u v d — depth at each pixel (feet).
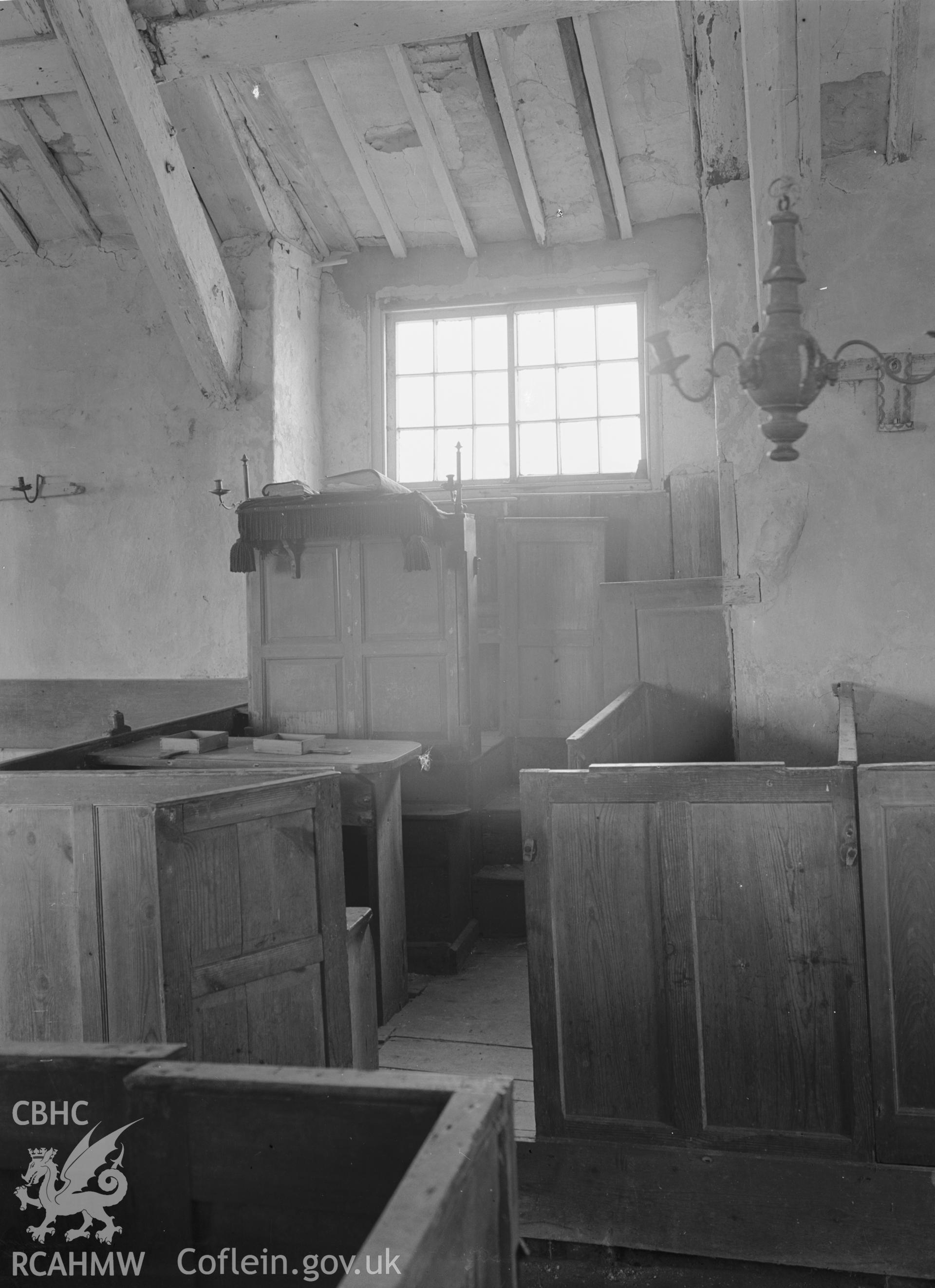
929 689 14.64
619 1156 9.61
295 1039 10.07
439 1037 13.38
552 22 17.99
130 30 17.26
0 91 18.48
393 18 16.35
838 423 14.87
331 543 17.03
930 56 13.70
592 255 22.27
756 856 9.25
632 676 17.20
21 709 22.57
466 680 16.67
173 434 21.95
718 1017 9.37
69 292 22.39
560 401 22.93
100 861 10.63
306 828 10.13
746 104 14.40
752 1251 9.39
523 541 19.51
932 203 14.51
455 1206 3.95
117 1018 10.65
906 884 8.96
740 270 15.26
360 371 23.53
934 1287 9.00
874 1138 9.09
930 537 14.60
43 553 22.58
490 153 20.62
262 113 20.22
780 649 15.12
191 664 21.88
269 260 21.50
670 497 20.11
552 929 9.67
